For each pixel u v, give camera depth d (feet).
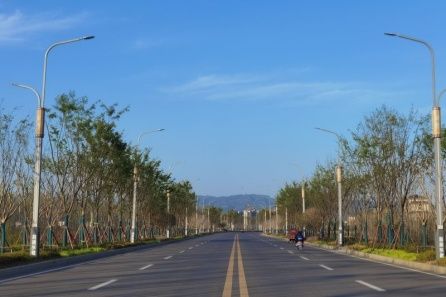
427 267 73.77
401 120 114.32
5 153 122.21
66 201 116.37
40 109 87.97
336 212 174.19
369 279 59.62
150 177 183.83
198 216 413.80
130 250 129.29
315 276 62.95
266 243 181.06
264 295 45.83
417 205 118.83
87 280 58.39
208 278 60.23
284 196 281.54
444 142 104.68
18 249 102.83
